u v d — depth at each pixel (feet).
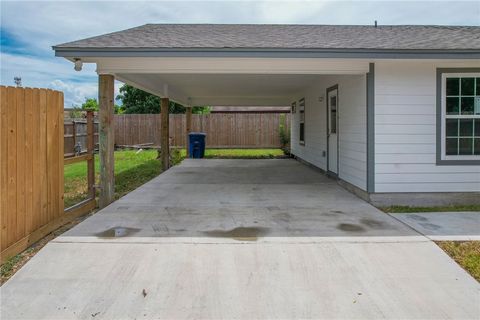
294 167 43.32
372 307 11.03
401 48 21.31
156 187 29.78
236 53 21.65
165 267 13.37
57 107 18.12
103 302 11.27
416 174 23.56
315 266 13.51
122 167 43.39
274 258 14.10
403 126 23.48
